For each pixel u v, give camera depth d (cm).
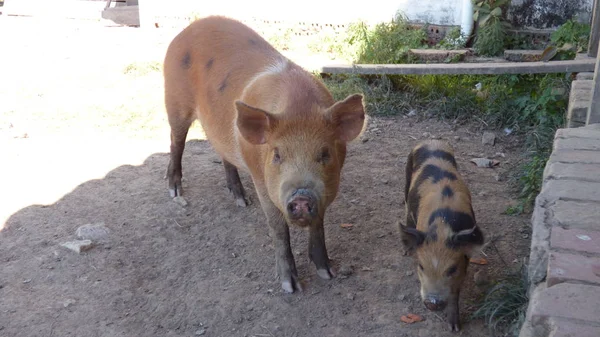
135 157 292
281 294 193
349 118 164
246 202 247
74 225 231
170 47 238
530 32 429
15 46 513
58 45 515
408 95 359
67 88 392
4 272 203
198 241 223
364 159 291
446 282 166
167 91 237
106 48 501
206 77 215
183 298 192
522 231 221
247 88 193
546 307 118
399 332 175
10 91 383
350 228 229
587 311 117
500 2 423
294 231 230
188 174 275
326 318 182
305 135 160
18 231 227
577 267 129
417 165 210
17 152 294
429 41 458
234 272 205
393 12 468
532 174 245
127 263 210
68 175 272
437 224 171
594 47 334
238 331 178
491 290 178
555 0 421
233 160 209
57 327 179
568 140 196
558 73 348
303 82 179
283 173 158
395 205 247
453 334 173
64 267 206
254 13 512
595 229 143
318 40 466
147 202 249
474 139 313
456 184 191
